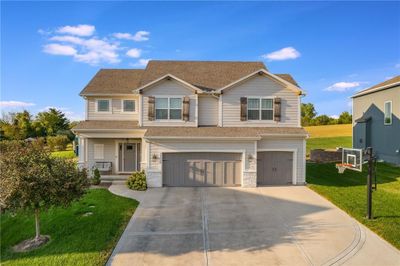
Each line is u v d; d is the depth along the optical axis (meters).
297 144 18.12
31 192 9.05
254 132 17.84
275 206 13.45
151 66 22.36
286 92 18.88
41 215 12.21
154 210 12.86
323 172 21.62
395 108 23.80
